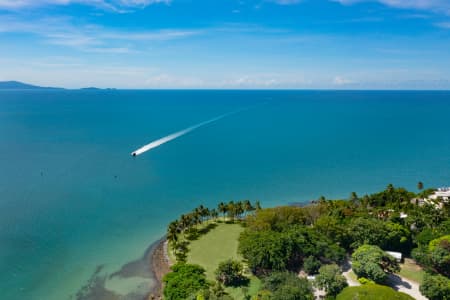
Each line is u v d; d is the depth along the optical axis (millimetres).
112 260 70438
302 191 114000
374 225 69062
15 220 86438
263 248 61375
